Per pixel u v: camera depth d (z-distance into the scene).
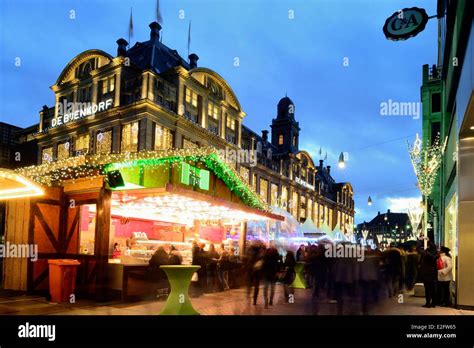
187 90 43.09
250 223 29.08
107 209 12.74
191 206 16.73
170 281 10.17
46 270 13.30
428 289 12.71
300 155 67.38
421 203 26.27
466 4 9.20
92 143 41.34
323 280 14.03
